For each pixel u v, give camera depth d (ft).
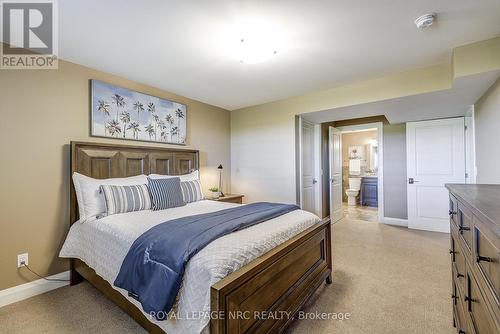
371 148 23.59
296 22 5.87
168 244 4.54
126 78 9.38
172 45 6.93
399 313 5.85
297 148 12.26
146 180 8.90
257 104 13.26
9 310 6.16
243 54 7.15
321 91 11.00
